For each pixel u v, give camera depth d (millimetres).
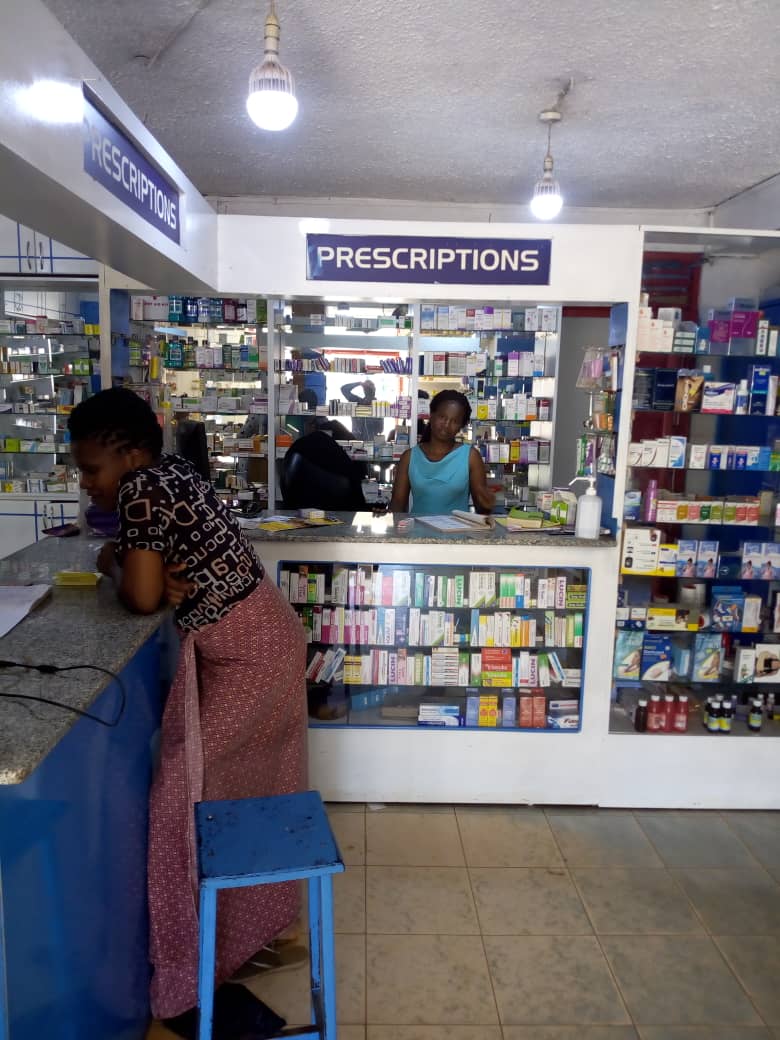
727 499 2914
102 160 1598
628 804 2959
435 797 2936
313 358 5828
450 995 1987
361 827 2775
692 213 6176
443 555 2811
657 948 2182
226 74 3582
